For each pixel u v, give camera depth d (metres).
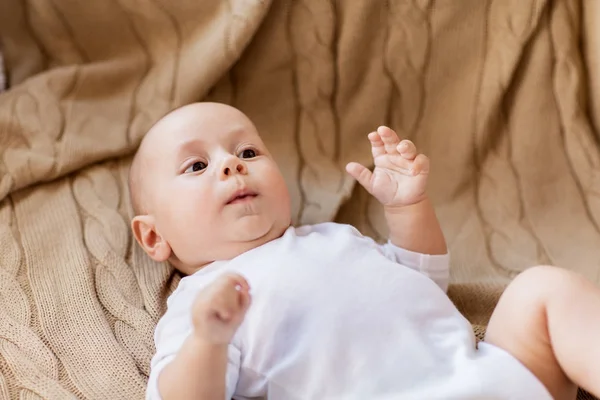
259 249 1.01
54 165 1.29
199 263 1.07
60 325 1.02
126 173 1.34
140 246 1.19
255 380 0.90
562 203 1.34
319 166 1.38
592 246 1.26
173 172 1.07
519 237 1.30
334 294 0.92
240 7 1.35
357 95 1.42
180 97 1.37
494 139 1.42
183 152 1.08
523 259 1.26
